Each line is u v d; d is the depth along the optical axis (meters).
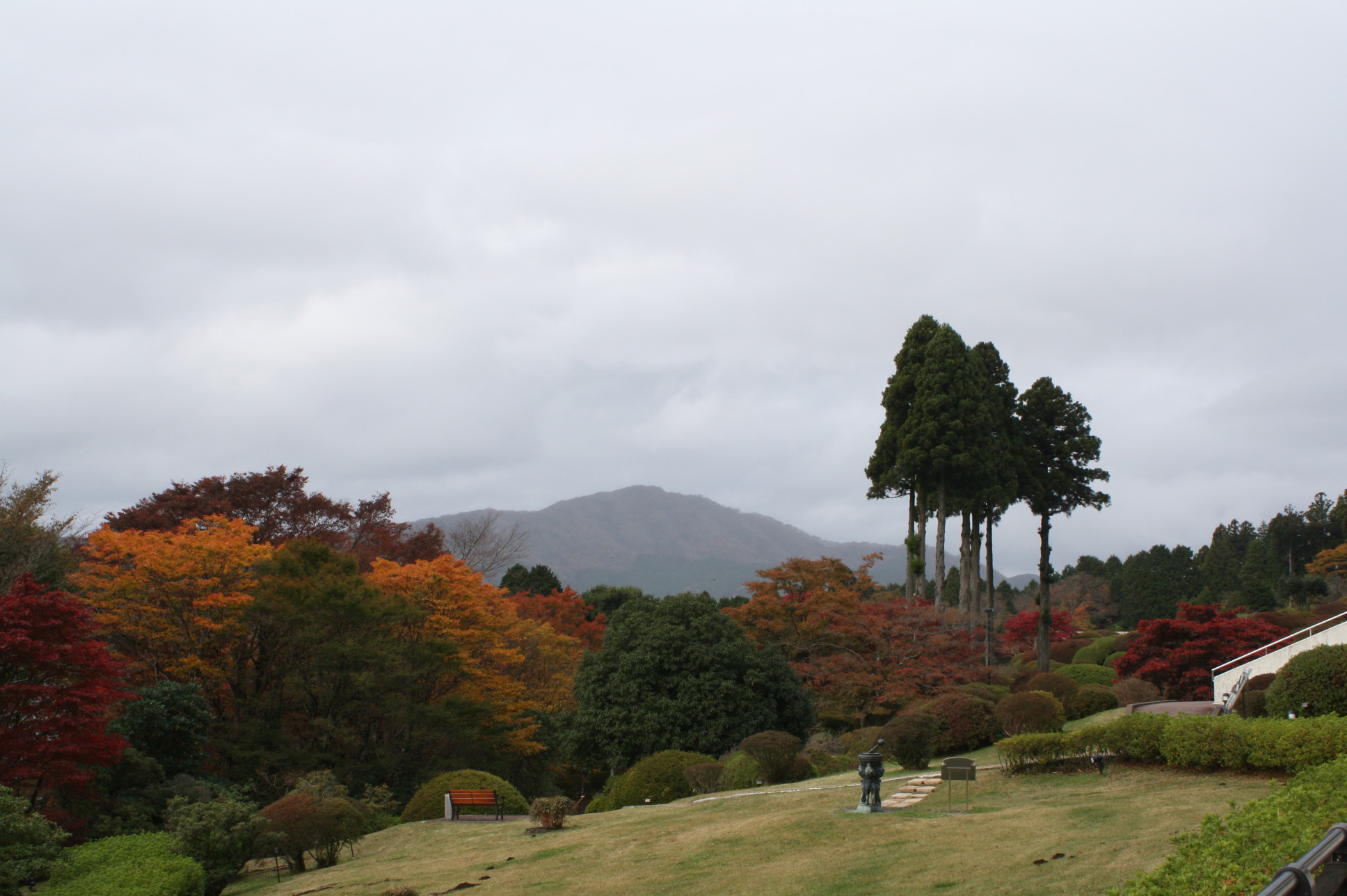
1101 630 86.50
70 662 20.14
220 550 33.44
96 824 22.58
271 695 34.03
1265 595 67.50
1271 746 14.77
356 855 20.94
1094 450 54.91
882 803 17.05
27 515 30.58
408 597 37.72
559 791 44.84
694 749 31.73
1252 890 6.10
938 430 50.31
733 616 43.75
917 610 39.66
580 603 66.06
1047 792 16.69
